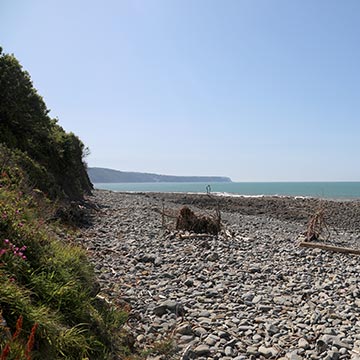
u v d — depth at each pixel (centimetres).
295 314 839
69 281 622
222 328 743
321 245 1680
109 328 619
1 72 2547
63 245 867
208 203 4975
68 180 2855
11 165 1566
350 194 10806
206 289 998
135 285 988
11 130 2411
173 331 714
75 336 504
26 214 870
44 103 3216
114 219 2197
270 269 1235
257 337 706
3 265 540
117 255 1291
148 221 2241
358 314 852
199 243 1611
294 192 13412
